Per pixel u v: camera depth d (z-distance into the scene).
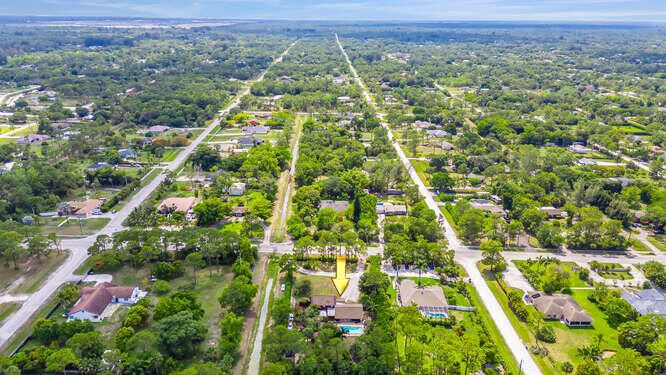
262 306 171.12
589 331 160.88
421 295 172.00
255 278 189.38
